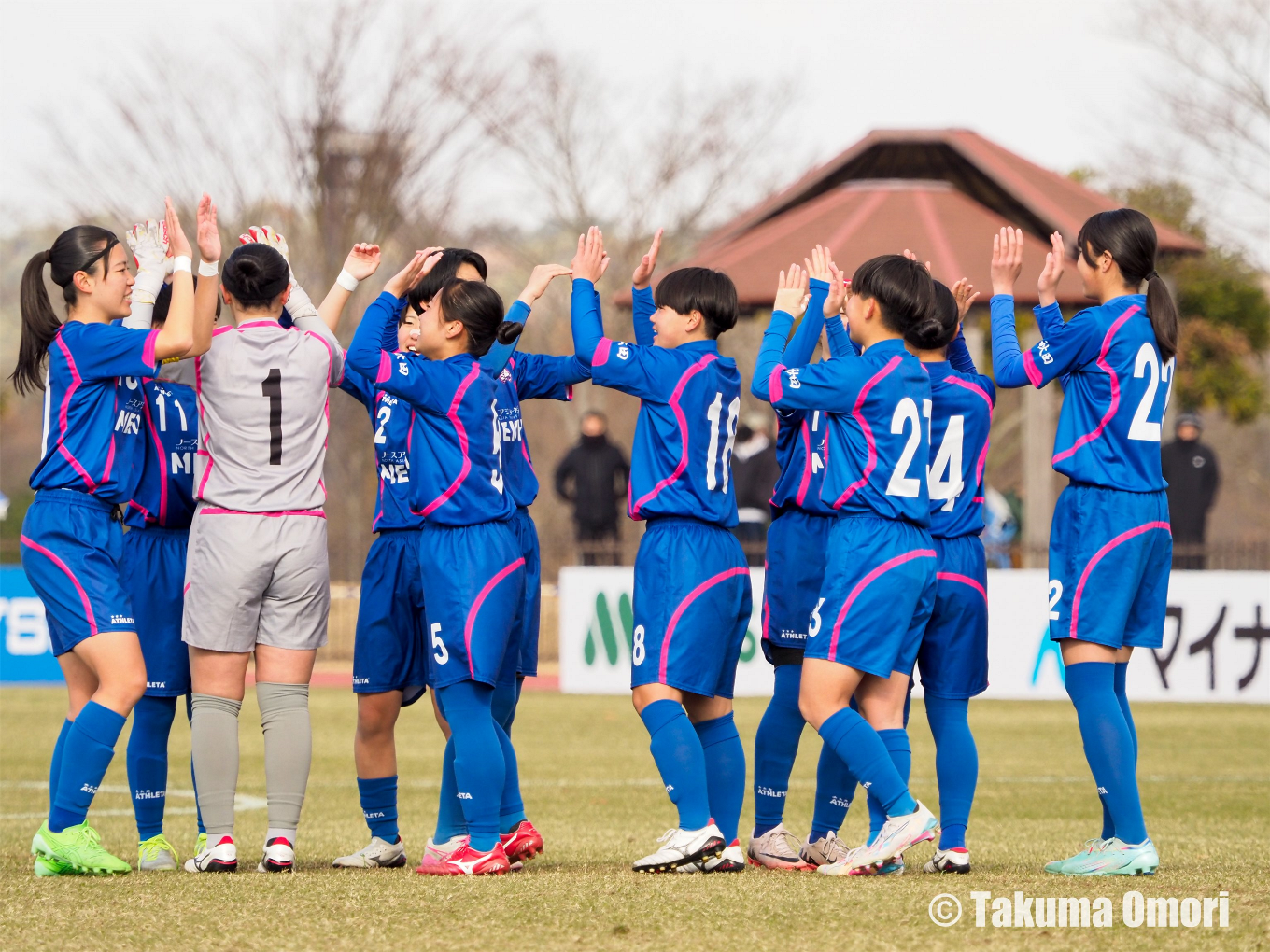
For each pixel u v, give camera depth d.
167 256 18.11
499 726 18.38
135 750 18.06
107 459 17.03
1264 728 43.34
